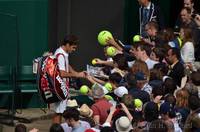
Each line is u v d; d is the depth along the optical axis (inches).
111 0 1233.4
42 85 861.8
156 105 709.3
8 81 1087.0
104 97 798.5
